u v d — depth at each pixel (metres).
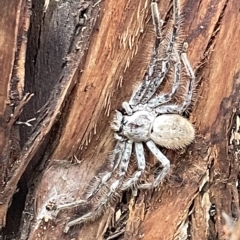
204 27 0.12
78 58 0.11
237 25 0.12
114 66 0.12
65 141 0.12
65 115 0.12
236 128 0.14
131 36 0.12
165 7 0.12
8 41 0.11
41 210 0.12
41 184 0.12
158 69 0.12
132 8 0.12
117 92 0.12
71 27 0.12
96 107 0.12
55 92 0.12
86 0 0.11
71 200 0.12
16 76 0.11
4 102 0.11
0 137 0.11
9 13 0.10
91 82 0.12
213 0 0.12
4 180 0.12
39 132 0.12
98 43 0.12
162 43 0.12
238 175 0.14
